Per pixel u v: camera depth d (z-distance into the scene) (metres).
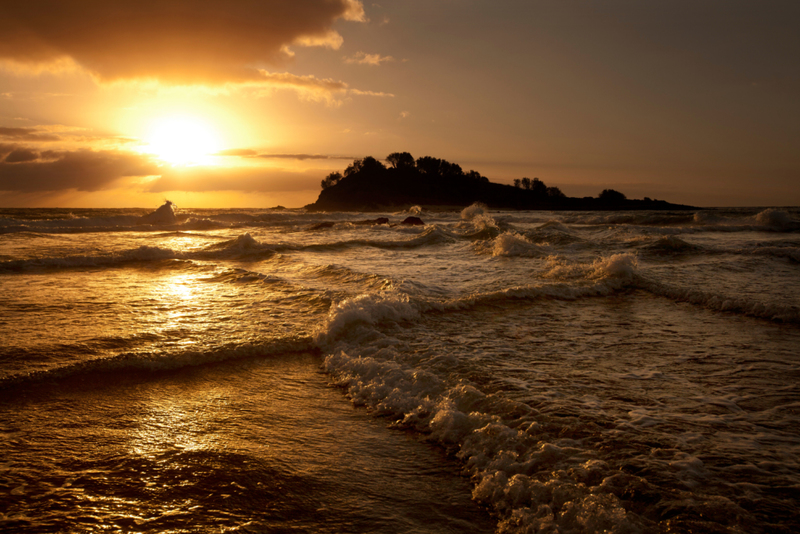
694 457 3.13
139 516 2.71
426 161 156.25
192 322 6.98
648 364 5.15
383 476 3.18
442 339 6.08
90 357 5.39
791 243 17.80
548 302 8.31
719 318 7.30
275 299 8.50
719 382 4.61
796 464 3.06
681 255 14.20
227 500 2.87
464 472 3.22
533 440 3.39
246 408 4.29
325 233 24.81
